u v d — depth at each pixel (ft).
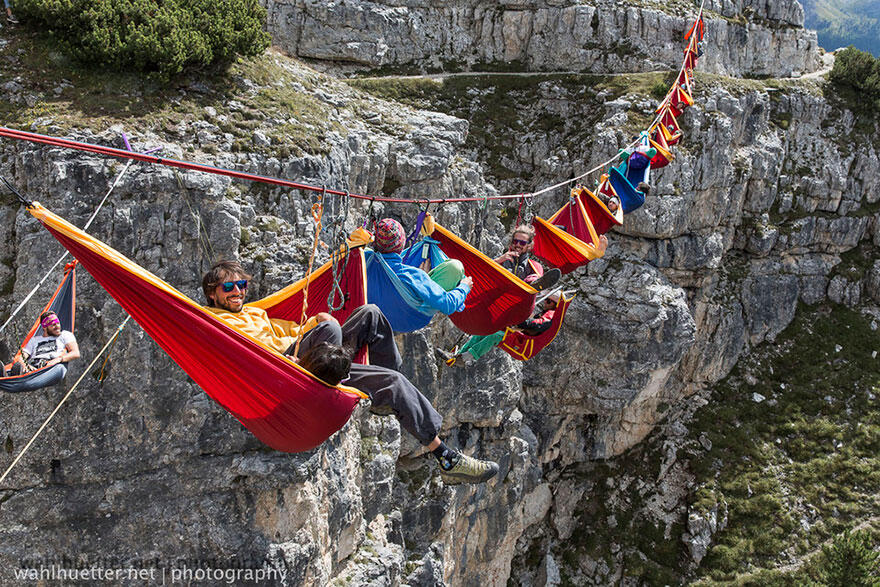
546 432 118.62
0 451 53.57
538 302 51.83
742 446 124.16
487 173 123.75
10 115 59.26
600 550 117.19
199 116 67.67
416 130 89.25
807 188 143.33
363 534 71.31
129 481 55.83
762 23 156.87
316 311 33.12
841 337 139.64
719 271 134.00
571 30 134.41
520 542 119.14
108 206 56.03
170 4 72.54
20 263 54.34
